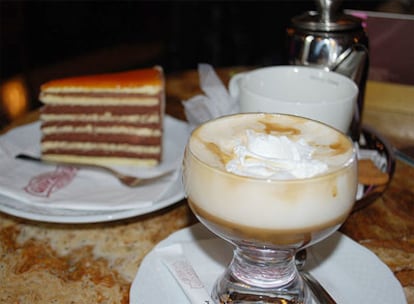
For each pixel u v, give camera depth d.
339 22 0.97
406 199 0.88
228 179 0.50
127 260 0.73
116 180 0.92
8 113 1.33
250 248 0.57
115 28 3.43
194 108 1.05
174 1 3.32
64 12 3.26
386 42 1.22
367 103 1.24
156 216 0.84
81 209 0.80
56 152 1.12
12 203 0.82
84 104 1.11
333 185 0.51
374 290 0.62
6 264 0.71
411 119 1.19
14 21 2.95
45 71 2.91
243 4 3.19
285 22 3.13
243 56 3.16
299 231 0.51
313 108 0.80
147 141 1.09
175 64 3.18
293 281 0.60
